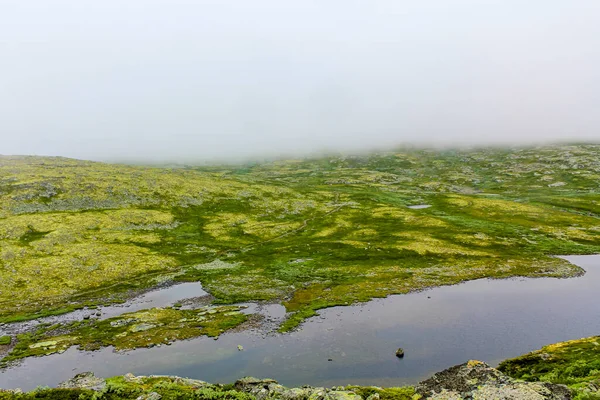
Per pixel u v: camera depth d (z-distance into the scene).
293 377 40.28
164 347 50.31
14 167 168.88
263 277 85.38
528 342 47.53
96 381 33.97
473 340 48.62
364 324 56.12
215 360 45.62
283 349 48.16
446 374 30.25
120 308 68.19
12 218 113.00
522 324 53.84
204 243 115.38
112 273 87.38
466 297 68.00
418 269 88.31
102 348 50.53
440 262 93.50
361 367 42.06
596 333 50.00
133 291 78.00
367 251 104.25
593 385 25.70
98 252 97.31
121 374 42.84
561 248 103.75
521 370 37.25
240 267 93.75
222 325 57.59
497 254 99.50
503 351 45.09
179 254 104.56
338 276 84.50
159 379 33.72
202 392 27.56
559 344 42.34
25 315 64.44
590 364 33.09
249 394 28.42
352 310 63.06
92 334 55.25
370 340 49.91
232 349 48.88
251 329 55.81
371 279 81.38
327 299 69.31
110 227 118.19
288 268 91.88
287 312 63.22
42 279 80.31
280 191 192.12
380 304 65.69
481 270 86.06
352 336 51.59
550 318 56.00
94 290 78.50
